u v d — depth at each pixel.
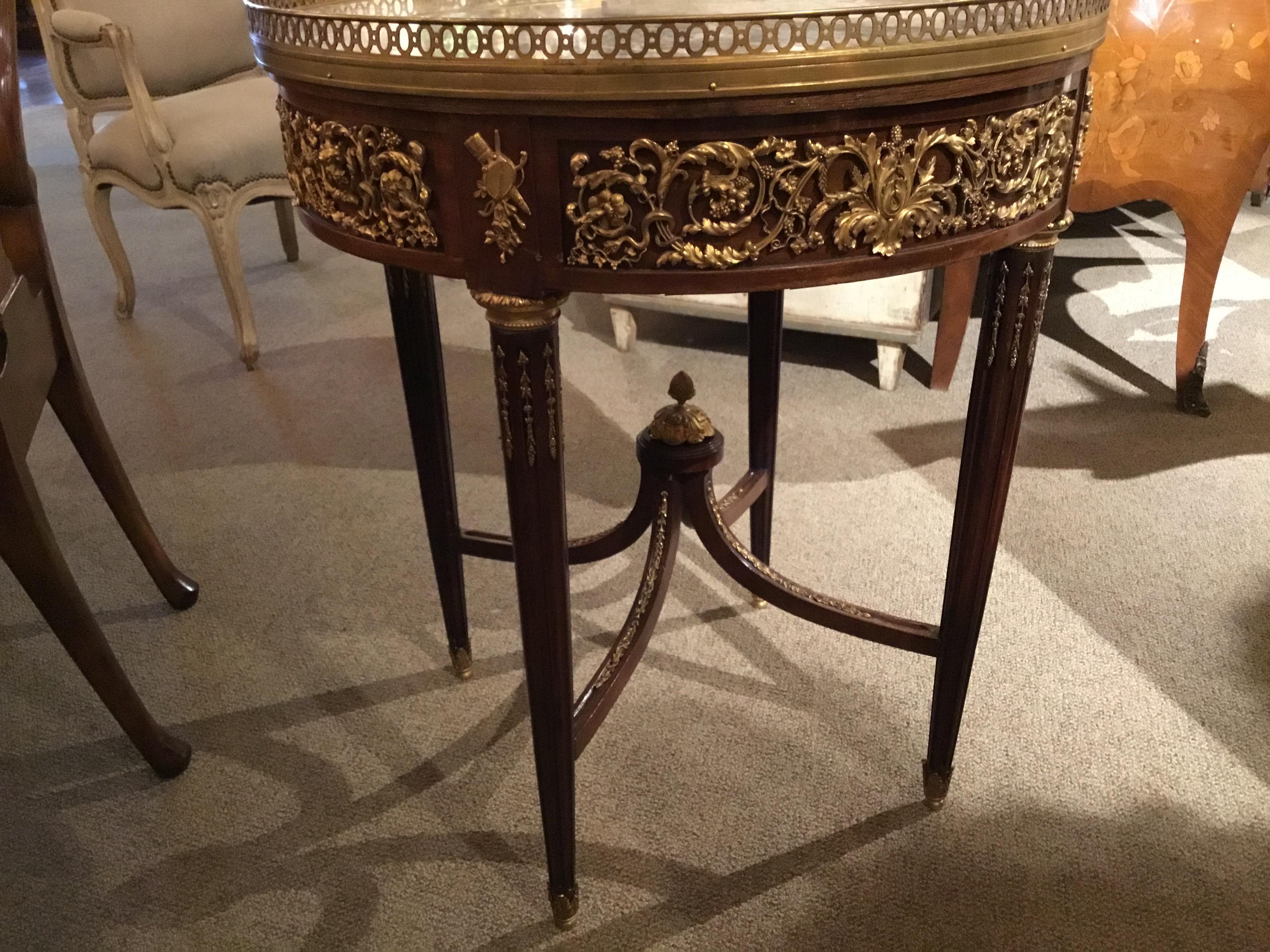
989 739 1.08
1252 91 1.47
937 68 0.57
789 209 0.59
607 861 0.95
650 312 2.24
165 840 1.00
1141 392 1.81
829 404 1.81
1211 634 1.22
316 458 1.69
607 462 1.65
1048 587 1.31
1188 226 1.61
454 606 1.15
